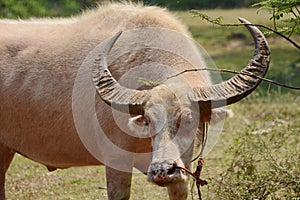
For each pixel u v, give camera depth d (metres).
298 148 24.52
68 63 19.39
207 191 21.23
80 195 23.64
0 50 20.52
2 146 20.81
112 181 18.42
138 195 23.00
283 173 20.16
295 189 19.94
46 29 20.72
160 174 15.28
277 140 24.70
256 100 34.19
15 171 26.89
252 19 44.00
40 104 19.55
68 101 19.11
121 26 19.02
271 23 40.84
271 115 31.31
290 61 43.06
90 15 20.27
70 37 19.94
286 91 37.12
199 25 52.41
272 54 45.47
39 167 27.34
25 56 20.14
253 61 17.12
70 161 19.86
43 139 19.81
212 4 49.66
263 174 20.64
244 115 31.69
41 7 44.25
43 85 19.56
